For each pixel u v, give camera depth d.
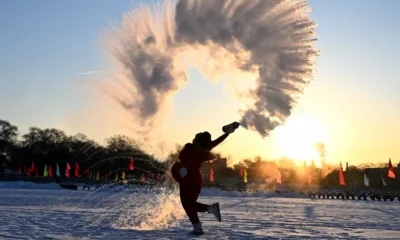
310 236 8.49
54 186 67.94
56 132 124.25
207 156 8.77
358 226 11.54
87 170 97.44
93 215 13.19
